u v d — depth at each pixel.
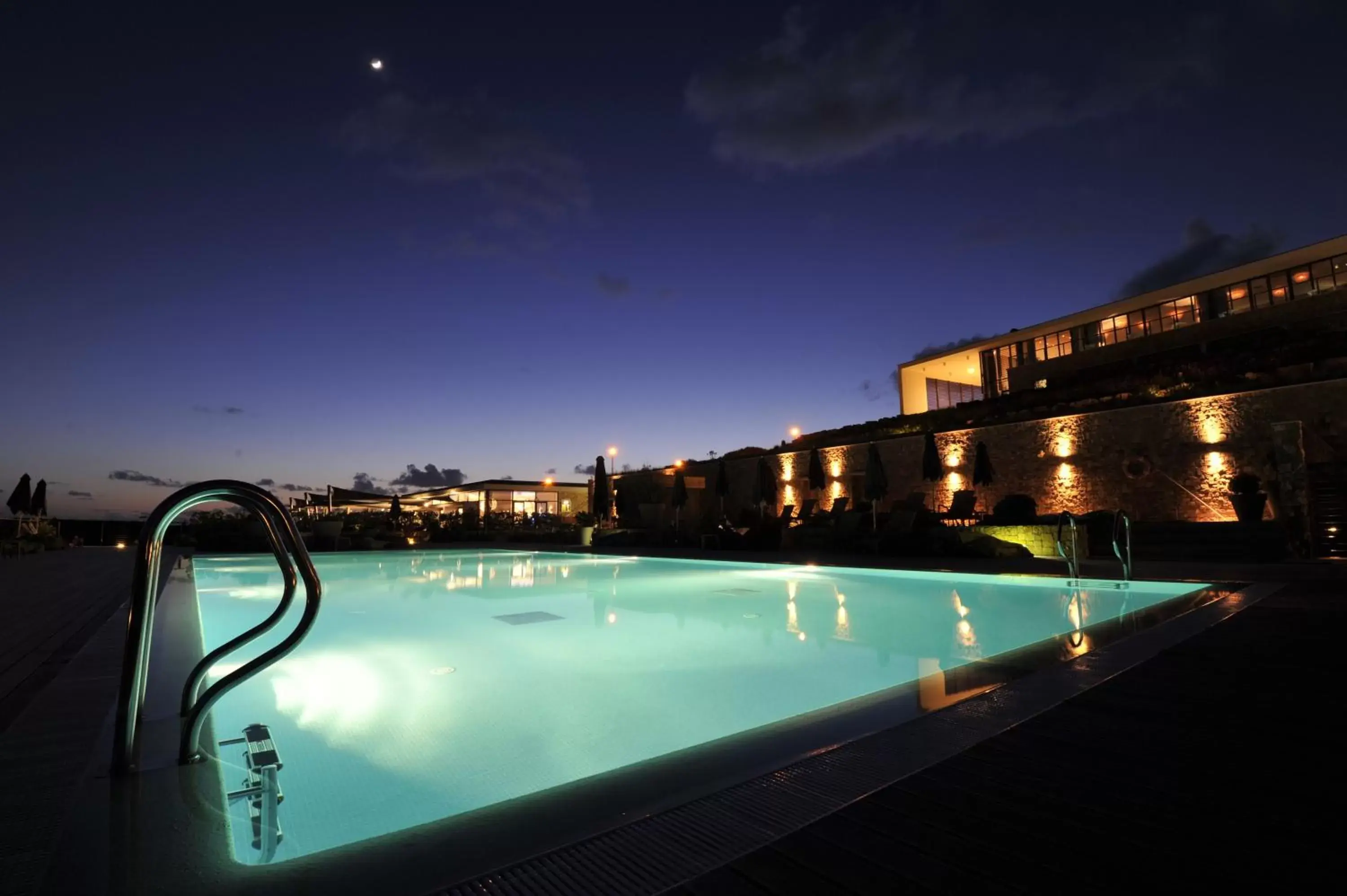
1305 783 2.03
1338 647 3.91
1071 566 7.86
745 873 1.53
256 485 2.32
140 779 2.11
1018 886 1.46
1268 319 21.34
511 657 5.07
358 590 9.77
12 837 1.70
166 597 7.26
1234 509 11.98
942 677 3.47
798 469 22.70
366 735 3.24
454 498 37.94
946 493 18.86
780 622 6.57
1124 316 26.88
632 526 26.12
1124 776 2.10
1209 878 1.49
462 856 1.63
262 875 1.53
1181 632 4.43
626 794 2.02
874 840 1.69
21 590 8.15
